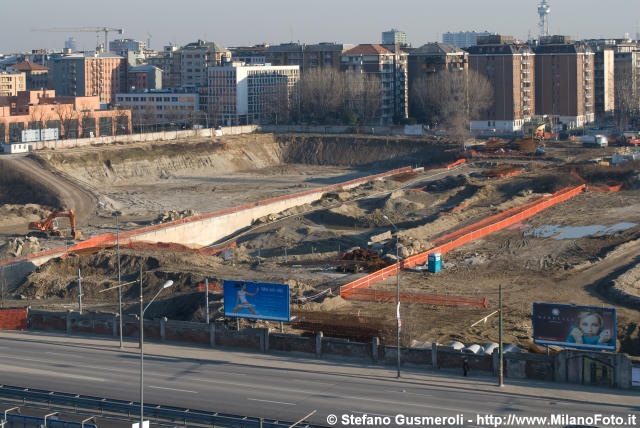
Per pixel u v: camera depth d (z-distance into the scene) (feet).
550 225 529.86
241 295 302.25
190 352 290.76
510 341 309.83
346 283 397.39
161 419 221.25
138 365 275.18
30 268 440.86
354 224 573.33
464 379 258.16
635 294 382.83
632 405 232.32
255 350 293.23
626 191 639.76
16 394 237.25
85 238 544.62
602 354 249.96
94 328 318.24
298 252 504.02
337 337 302.66
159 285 402.31
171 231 526.98
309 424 210.18
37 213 640.58
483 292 386.11
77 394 246.27
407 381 255.70
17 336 315.17
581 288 394.11
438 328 327.47
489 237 505.25
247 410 230.89
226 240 555.69
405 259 434.71
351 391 245.65
